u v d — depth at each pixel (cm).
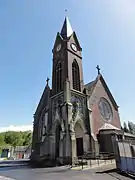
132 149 2092
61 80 3462
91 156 2777
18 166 2623
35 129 3828
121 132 3262
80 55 3847
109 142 3034
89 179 1405
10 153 7244
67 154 2538
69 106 2898
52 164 2617
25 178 1461
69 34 3919
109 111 3819
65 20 4253
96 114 3419
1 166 2650
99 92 3794
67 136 2652
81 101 3262
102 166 2130
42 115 3850
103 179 1412
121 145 1956
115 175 1599
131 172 1628
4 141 11756
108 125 3453
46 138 3228
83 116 3138
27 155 7188
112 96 4081
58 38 4003
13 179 1411
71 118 2825
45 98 3916
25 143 11312
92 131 3089
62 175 1605
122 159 1805
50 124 3259
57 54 3866
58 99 3275
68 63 3416
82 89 3450
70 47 3700
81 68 3706
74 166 2250
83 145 2933
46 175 1616
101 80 4050
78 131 3117
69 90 3111
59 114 3056
